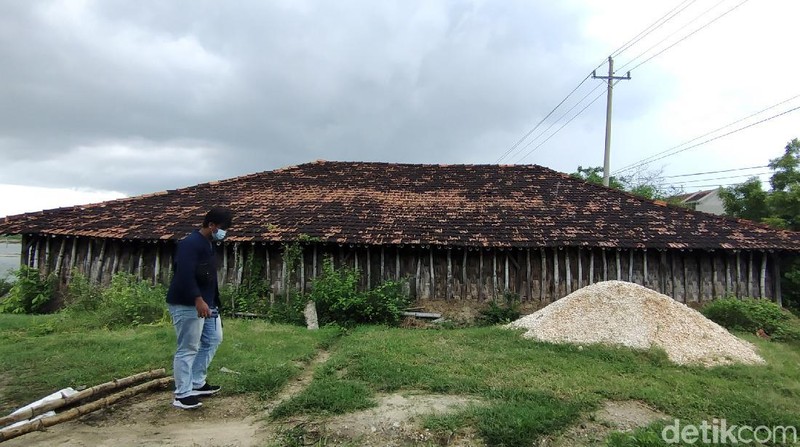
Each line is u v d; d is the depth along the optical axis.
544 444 3.98
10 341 7.50
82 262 12.70
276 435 4.09
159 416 4.46
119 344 7.10
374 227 11.69
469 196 13.96
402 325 10.63
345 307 10.16
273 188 14.65
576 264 11.57
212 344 4.94
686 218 12.55
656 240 11.26
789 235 11.62
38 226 12.59
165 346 6.96
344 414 4.49
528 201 13.52
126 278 11.16
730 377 6.10
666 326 7.58
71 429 4.15
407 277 11.51
